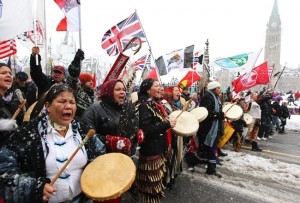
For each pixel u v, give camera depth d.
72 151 2.02
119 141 2.63
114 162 2.17
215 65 8.86
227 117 6.40
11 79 3.01
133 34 6.45
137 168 3.56
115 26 6.61
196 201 4.29
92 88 4.38
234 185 5.00
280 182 5.27
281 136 11.34
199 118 5.04
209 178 5.32
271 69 11.15
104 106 2.91
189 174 5.52
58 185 1.93
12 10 4.17
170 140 4.16
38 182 1.78
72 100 2.02
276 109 12.02
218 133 5.45
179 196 4.45
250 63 8.27
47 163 1.90
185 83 8.62
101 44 6.80
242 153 7.51
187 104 4.34
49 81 4.48
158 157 3.50
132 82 4.13
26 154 1.89
